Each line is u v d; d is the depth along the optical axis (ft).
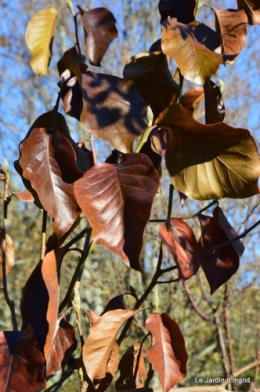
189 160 1.56
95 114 1.56
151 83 1.82
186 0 1.79
